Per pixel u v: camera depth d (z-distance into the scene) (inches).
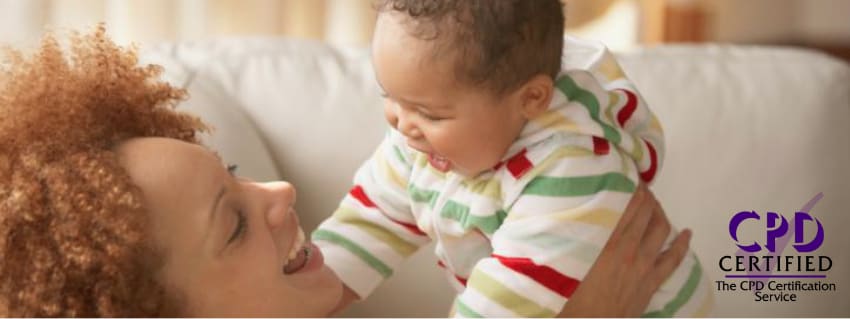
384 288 64.2
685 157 64.6
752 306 65.1
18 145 39.3
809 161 65.2
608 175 43.5
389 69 41.0
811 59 68.8
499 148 42.7
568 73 44.5
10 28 92.7
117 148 41.3
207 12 99.7
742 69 67.7
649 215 49.1
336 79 66.4
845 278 65.5
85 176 38.3
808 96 66.3
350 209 51.9
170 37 98.7
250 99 65.2
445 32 39.9
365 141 64.6
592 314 48.3
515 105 42.3
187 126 46.6
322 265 47.8
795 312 65.1
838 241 65.3
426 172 46.9
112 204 38.1
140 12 97.1
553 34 42.4
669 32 117.4
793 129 65.5
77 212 37.7
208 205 41.0
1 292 37.8
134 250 38.8
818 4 130.7
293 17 105.0
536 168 43.1
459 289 49.9
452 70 40.2
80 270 37.7
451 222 46.3
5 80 43.2
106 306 37.8
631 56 68.8
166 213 40.1
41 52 44.1
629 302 48.7
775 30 130.4
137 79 44.9
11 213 37.5
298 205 64.1
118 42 97.3
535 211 42.9
